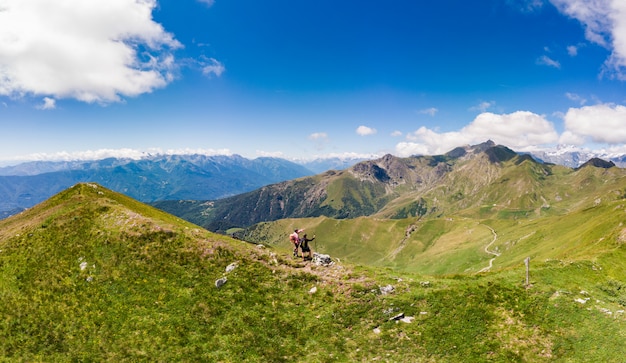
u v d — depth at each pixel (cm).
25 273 3903
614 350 2944
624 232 7475
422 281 3903
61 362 2802
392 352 3011
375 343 3098
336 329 3253
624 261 5228
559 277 4209
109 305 3412
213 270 3909
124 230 4512
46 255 4194
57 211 5447
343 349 3030
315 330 3222
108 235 4438
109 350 2919
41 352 2894
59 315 3278
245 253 4259
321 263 4331
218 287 3656
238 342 3023
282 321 3294
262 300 3538
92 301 3456
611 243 7344
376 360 2914
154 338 3033
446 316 3391
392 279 3919
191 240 4369
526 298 3597
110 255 4103
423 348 3055
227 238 4725
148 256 4056
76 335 3066
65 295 3538
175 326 3167
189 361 2809
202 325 3194
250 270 3934
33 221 5409
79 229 4659
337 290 3728
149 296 3519
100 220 4850
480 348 3039
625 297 3969
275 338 3103
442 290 3694
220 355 2886
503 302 3556
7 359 2822
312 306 3506
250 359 2862
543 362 2867
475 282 3903
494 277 4044
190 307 3388
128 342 2994
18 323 3183
